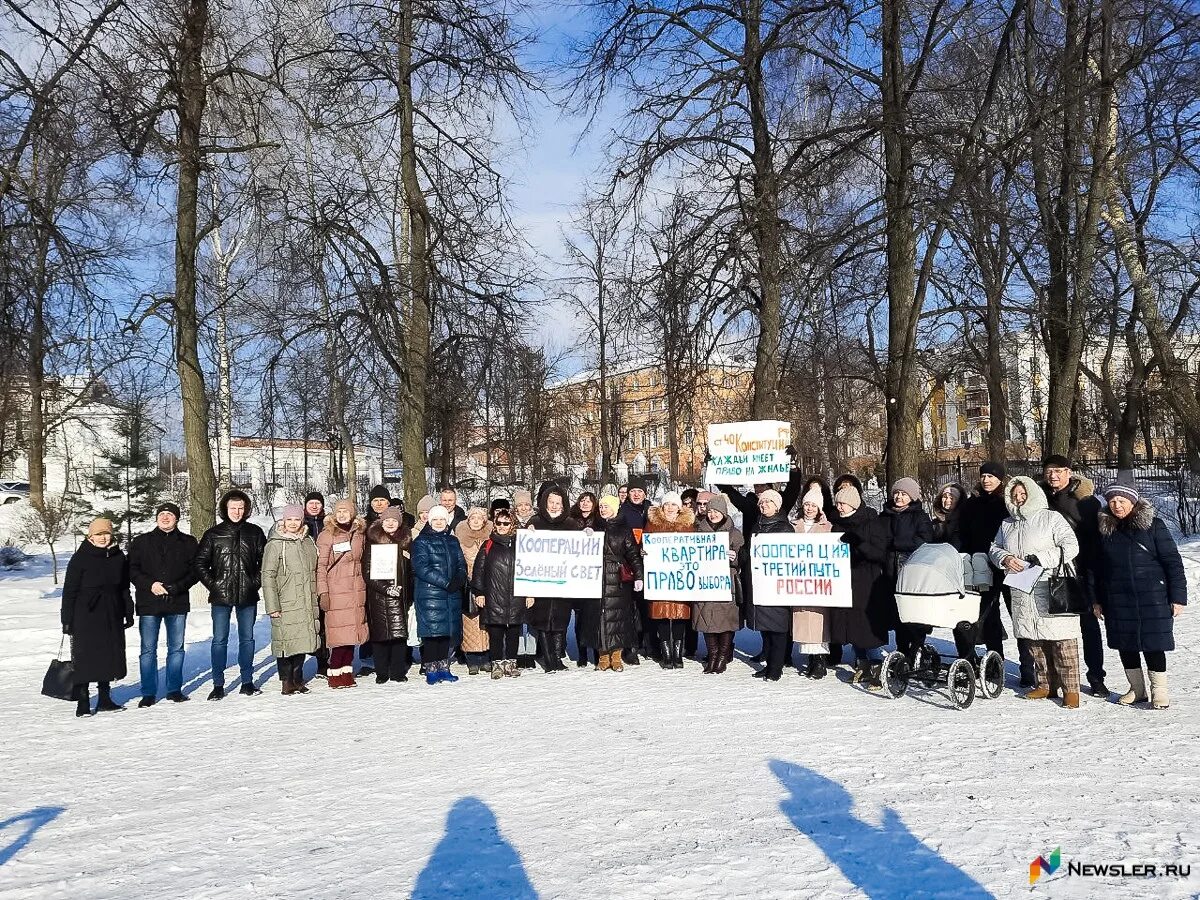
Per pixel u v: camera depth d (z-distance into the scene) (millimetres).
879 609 9328
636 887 4363
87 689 9219
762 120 16281
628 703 8727
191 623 14664
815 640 9625
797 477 11312
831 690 9156
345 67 17641
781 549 9609
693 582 10250
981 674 8422
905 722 7633
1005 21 14703
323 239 17141
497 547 10500
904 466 15109
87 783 6699
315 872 4766
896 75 14953
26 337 14594
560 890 4371
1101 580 8125
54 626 14094
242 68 16188
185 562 9844
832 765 6355
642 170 15938
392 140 19062
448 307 19156
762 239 15680
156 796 6305
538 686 9828
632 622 10875
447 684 10172
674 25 16312
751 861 4645
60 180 14398
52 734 8383
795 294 14719
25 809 6105
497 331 19438
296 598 9914
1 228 13781
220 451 33125
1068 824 5035
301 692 10023
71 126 13859
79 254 14703
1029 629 8172
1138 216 21266
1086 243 16344
